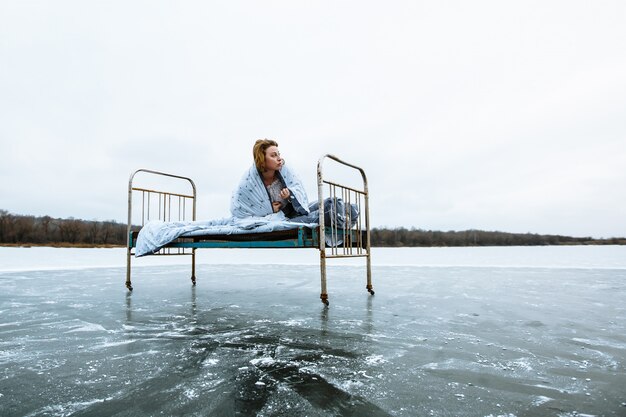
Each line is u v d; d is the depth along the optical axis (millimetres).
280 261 12117
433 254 20703
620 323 2758
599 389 1491
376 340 2309
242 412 1292
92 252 20609
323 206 3658
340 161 3963
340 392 1470
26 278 6523
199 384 1568
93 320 2998
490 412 1281
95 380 1626
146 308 3555
